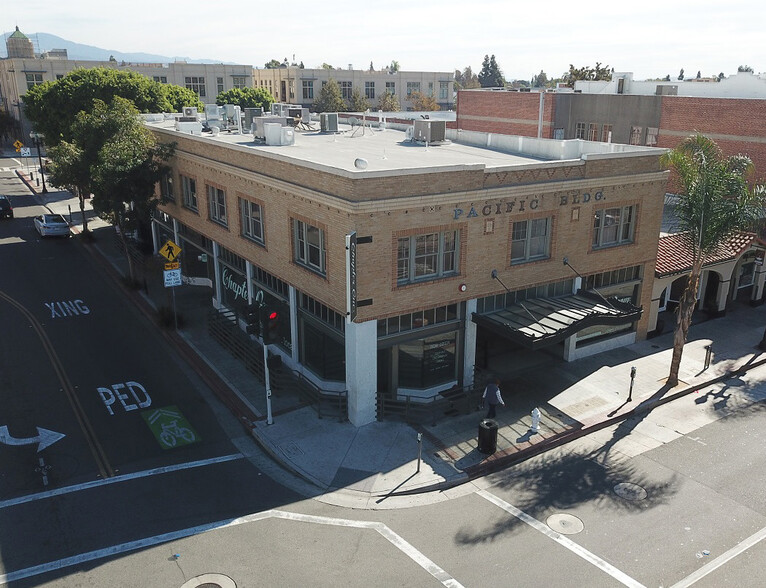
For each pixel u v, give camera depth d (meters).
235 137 30.80
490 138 30.02
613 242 24.44
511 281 21.81
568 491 16.62
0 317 28.53
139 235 40.81
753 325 28.45
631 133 44.66
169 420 20.14
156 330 27.53
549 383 22.64
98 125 31.88
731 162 26.92
